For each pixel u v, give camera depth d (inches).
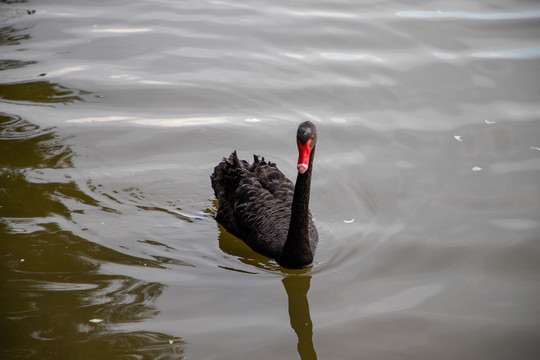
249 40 664.4
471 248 381.7
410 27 684.1
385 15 717.3
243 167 427.2
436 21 697.6
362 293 349.1
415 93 566.6
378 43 651.5
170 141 505.0
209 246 398.3
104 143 494.9
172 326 320.2
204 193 451.8
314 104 555.2
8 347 301.0
